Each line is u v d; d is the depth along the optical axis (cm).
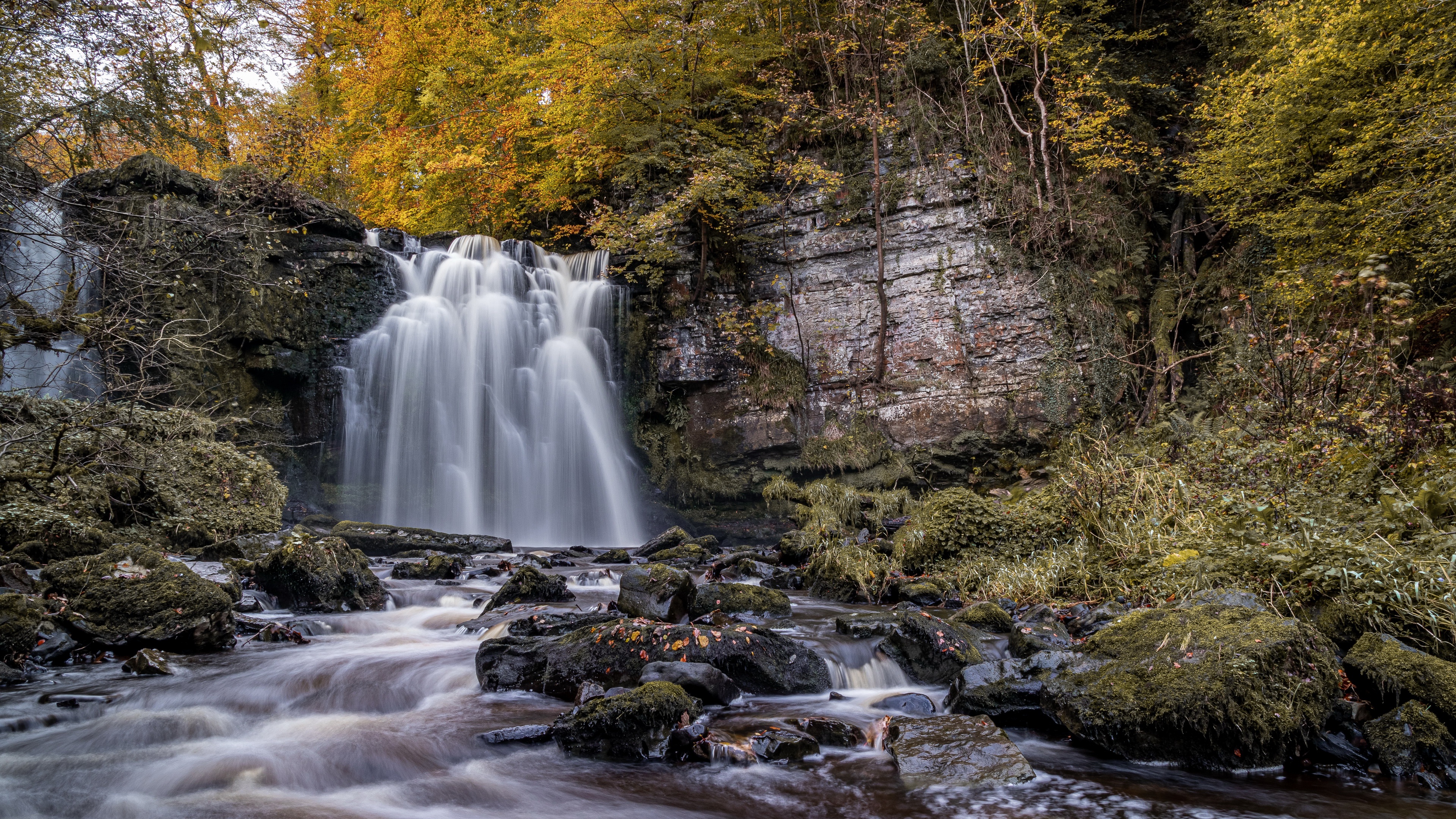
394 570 1016
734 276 1920
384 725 461
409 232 2116
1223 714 390
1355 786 376
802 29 2003
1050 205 1652
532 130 1980
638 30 1872
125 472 935
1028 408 1641
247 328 1430
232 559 883
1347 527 588
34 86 723
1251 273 1522
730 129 1986
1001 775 384
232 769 396
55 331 708
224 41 793
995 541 898
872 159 1834
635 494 1866
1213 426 1255
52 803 354
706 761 413
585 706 441
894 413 1738
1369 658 432
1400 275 1143
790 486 1322
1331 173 1188
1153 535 717
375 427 1602
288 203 1527
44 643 546
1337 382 792
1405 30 1096
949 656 554
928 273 1752
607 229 1788
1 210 717
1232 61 1655
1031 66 1758
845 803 366
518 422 1756
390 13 1962
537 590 799
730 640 528
